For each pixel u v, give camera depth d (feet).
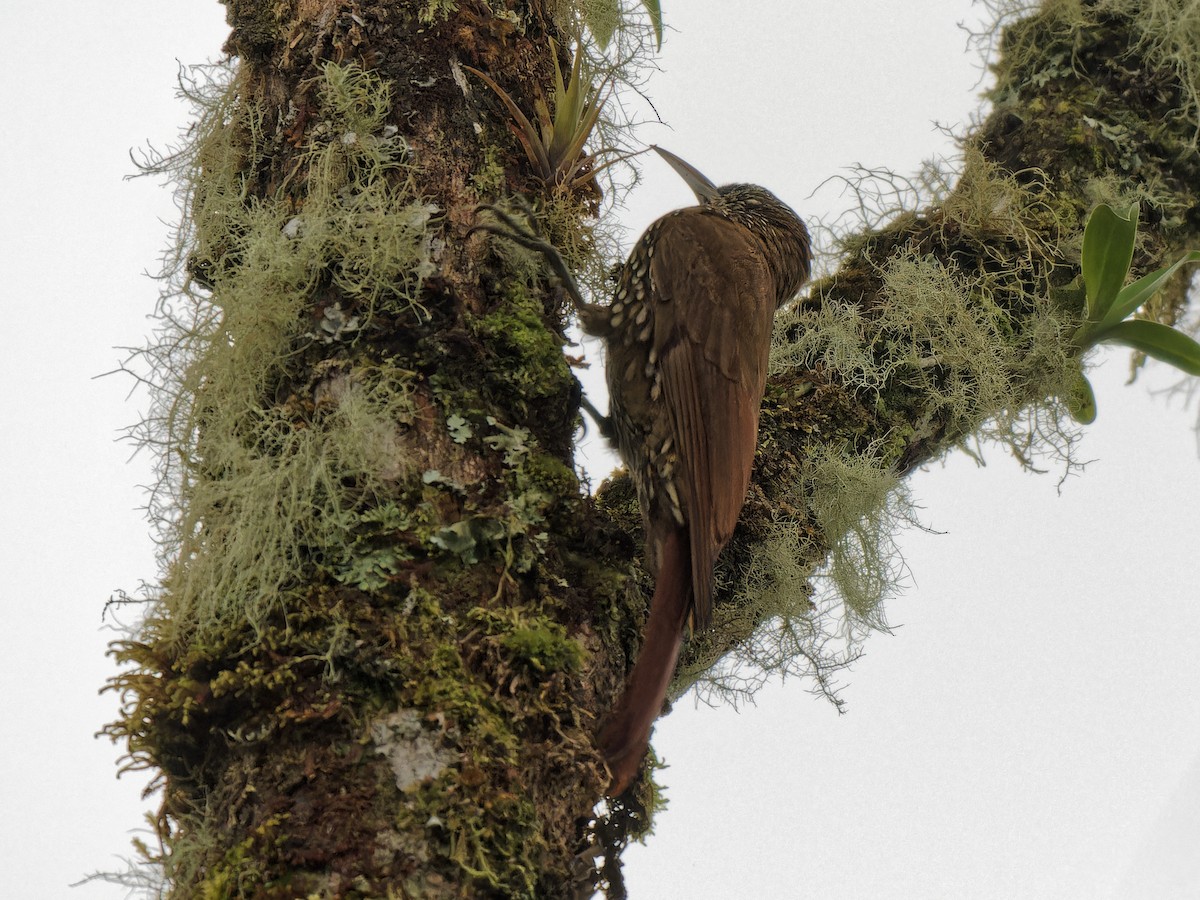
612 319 23.90
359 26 19.53
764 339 23.49
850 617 23.12
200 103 20.76
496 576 17.06
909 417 23.72
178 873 15.74
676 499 22.30
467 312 18.60
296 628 16.14
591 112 20.90
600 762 16.70
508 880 15.20
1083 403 26.17
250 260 18.43
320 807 15.15
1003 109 26.91
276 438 17.53
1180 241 26.53
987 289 24.47
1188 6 26.08
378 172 18.78
